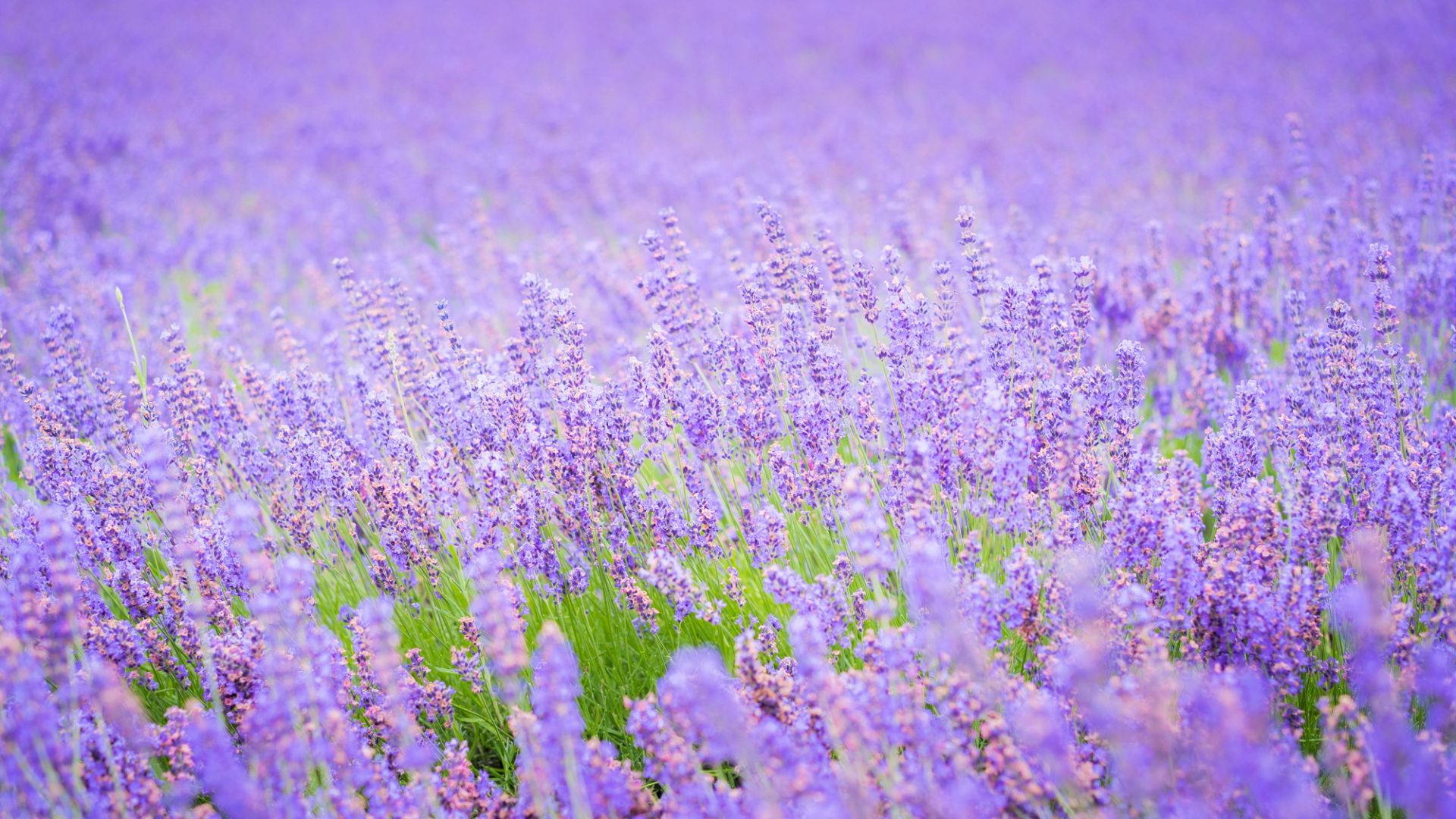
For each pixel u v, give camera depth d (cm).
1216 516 327
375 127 1230
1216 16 1706
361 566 362
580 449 334
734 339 361
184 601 305
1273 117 1012
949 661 242
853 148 1016
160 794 240
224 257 761
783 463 336
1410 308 438
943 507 329
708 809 236
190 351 534
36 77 1341
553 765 236
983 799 225
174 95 1365
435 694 294
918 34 1822
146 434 276
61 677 253
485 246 646
